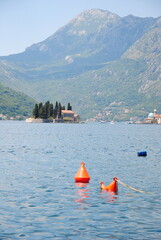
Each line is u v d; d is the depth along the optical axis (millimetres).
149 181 55625
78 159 83938
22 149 108875
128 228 33125
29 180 54969
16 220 34938
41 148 113312
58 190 48250
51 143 137375
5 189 48062
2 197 43531
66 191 47781
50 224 34000
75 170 65938
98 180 56125
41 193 46219
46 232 31859
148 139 185250
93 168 69062
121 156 93125
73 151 104438
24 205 40250
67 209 39062
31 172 62812
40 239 30172
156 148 124125
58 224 34031
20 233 31484
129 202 42406
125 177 59156
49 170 65500
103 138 184875
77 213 37625
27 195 44969
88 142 147875
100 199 43719
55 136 194125
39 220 35125
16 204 40562
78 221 35000
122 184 49062
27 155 91562
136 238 30625
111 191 48250
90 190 48719
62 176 59125
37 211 38031
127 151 108562
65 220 35250
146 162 80875
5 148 111562
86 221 35031
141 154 94375
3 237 30438
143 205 41094
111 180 56281
